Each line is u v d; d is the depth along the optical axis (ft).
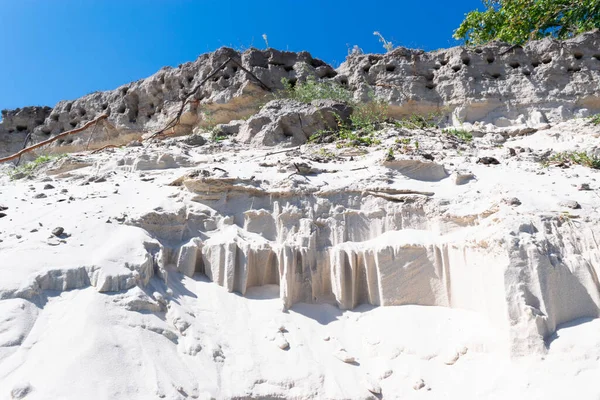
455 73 38.34
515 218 15.51
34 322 12.23
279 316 15.25
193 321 14.07
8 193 21.02
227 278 16.05
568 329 13.38
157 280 14.96
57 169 25.95
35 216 17.44
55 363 11.16
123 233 15.90
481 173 21.16
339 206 18.45
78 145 46.14
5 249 14.52
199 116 40.52
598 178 20.40
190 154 27.20
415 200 18.30
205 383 12.21
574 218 15.71
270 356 13.73
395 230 17.90
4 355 11.19
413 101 37.93
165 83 43.86
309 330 15.01
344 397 12.78
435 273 16.42
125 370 11.50
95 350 11.60
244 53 41.01
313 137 28.86
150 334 12.84
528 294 13.78
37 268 13.56
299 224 17.94
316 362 13.76
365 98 38.32
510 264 14.07
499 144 29.43
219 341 13.80
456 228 17.40
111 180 22.49
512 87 37.73
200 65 42.37
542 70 37.88
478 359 13.67
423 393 13.04
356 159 23.49
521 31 49.83
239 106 39.37
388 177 19.89
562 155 24.61
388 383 13.38
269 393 12.69
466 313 15.52
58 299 13.12
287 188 18.76
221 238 17.06
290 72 41.06
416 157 21.29
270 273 16.92
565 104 36.76
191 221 17.87
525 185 18.99
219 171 19.99
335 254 16.79
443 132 30.42
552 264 14.29
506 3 52.21
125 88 46.62
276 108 32.12
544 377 12.34
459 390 12.99
